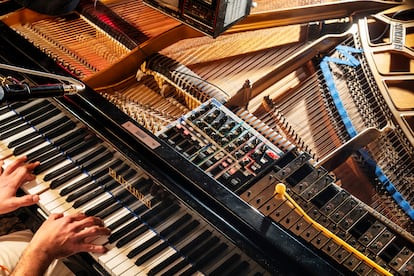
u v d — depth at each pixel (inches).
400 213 66.2
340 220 62.4
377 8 80.0
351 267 59.8
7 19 81.0
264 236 60.3
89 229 66.5
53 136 73.2
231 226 61.8
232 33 77.4
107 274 66.7
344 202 63.6
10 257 72.6
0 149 73.9
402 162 69.6
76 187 70.4
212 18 67.9
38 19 83.2
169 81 75.5
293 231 61.6
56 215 68.1
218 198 62.5
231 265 63.3
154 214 67.2
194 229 64.5
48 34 81.9
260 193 64.0
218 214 62.7
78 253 69.5
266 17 76.3
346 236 61.6
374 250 60.9
